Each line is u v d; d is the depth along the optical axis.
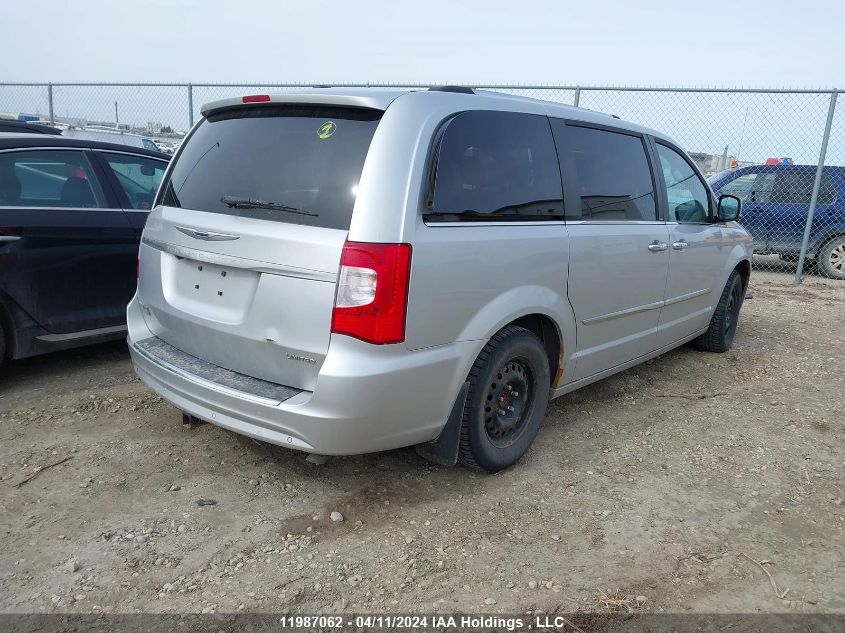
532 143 3.39
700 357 5.70
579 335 3.74
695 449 3.86
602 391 4.77
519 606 2.48
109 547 2.73
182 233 3.12
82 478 3.26
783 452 3.85
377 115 2.81
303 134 2.94
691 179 4.93
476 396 3.10
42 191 4.38
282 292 2.72
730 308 5.88
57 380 4.54
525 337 3.29
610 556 2.80
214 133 3.35
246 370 2.95
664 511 3.17
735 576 2.70
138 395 4.30
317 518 2.99
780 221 10.13
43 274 4.30
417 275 2.70
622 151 4.10
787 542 2.95
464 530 2.94
